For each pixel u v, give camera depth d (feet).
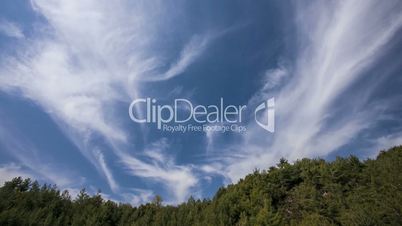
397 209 35.55
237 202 56.24
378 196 42.47
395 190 41.70
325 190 53.47
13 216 44.47
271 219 46.80
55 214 53.62
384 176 48.62
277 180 59.47
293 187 57.52
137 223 53.93
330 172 56.65
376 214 36.19
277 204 53.67
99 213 56.18
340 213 44.34
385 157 59.21
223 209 53.98
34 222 46.55
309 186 54.54
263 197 54.08
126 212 58.80
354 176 54.75
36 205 53.98
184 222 53.06
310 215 45.37
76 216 53.36
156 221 54.39
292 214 49.57
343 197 48.93
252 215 50.03
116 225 55.57
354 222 37.27
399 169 48.98
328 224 40.40
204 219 52.47
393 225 34.01
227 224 49.42
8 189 56.90
